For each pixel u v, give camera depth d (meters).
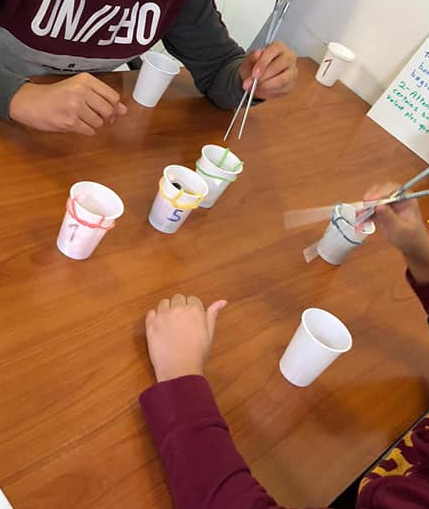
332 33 1.97
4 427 0.62
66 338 0.73
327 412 0.84
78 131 0.99
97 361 0.73
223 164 1.11
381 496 0.71
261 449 0.74
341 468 0.77
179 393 0.70
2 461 0.59
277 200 1.21
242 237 1.07
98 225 0.79
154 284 0.88
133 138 1.15
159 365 0.75
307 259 1.11
